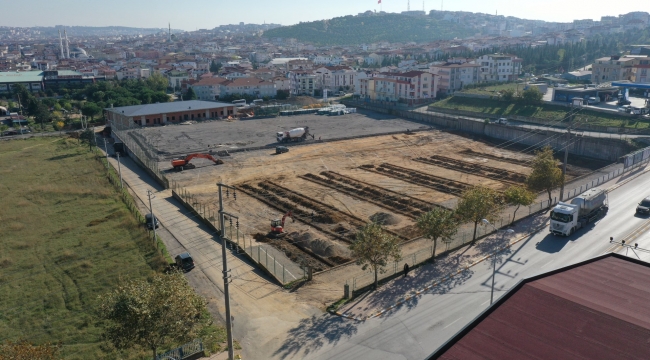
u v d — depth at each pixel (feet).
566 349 70.79
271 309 130.41
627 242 169.68
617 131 336.29
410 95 523.70
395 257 138.21
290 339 116.06
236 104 526.57
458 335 75.05
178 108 451.53
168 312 96.02
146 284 98.94
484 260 157.89
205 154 297.74
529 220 194.39
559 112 400.06
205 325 118.32
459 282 142.92
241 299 136.15
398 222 200.64
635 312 80.07
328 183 259.60
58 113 499.51
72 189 249.55
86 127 395.34
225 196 237.25
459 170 283.79
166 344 113.91
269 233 189.37
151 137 371.97
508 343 72.54
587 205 184.85
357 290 138.72
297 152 328.29
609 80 530.27
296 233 189.57
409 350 110.01
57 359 105.60
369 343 113.19
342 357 108.27
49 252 174.81
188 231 190.08
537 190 235.40
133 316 92.53
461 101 486.79
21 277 156.35
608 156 305.73
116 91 559.79
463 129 398.42
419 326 119.75
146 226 192.65
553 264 153.58
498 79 591.78
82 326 125.39
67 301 139.74
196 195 239.09
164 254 165.58
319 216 208.54
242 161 306.14
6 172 289.12
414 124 422.82
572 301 82.99
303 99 583.17
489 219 168.55
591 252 161.89
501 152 329.11
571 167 293.02
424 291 137.90
